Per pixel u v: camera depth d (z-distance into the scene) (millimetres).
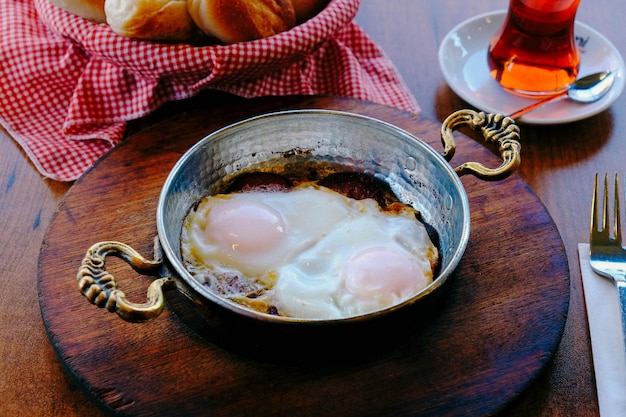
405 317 416
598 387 446
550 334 454
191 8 551
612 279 490
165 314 455
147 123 595
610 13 707
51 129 589
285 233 491
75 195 521
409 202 507
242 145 505
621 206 542
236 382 431
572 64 594
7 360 451
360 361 440
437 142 562
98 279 391
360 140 508
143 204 519
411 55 665
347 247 484
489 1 723
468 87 623
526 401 444
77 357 437
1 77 591
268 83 599
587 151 584
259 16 558
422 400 427
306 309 460
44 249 488
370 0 719
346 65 623
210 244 483
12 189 545
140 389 427
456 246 447
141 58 548
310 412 422
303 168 523
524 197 527
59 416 432
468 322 459
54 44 600
